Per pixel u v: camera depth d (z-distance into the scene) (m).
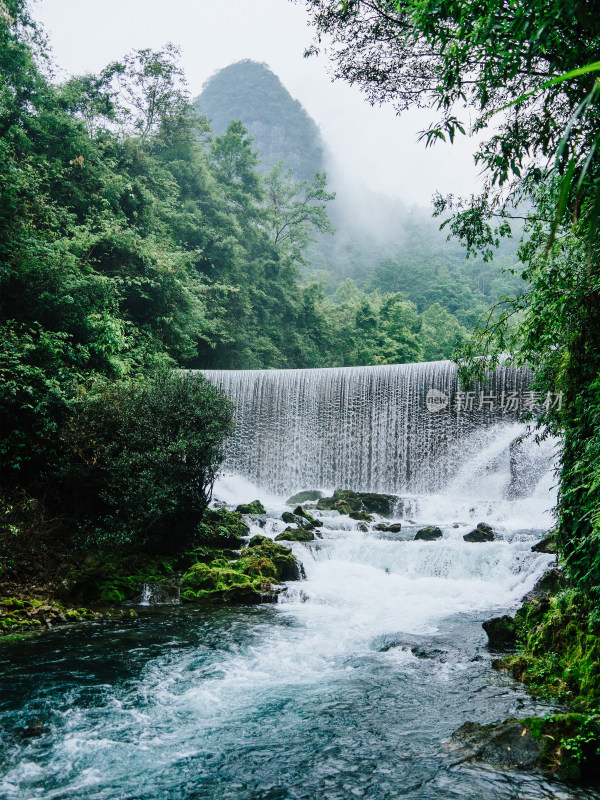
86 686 7.14
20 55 22.17
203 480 14.21
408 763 5.23
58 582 11.56
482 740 5.43
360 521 16.91
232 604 11.75
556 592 9.18
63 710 6.42
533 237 7.05
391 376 23.17
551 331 7.20
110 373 17.64
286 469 24.11
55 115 23.77
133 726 6.07
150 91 35.81
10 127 21.25
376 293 88.88
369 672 7.80
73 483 13.23
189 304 26.81
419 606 11.34
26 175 19.39
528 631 8.26
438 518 18.48
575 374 7.01
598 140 2.07
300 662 8.23
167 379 14.32
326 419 23.98
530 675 7.15
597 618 6.45
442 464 21.80
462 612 10.88
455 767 5.12
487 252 7.52
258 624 10.20
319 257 126.69
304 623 10.27
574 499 6.85
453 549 13.28
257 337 39.00
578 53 4.10
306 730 6.00
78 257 21.45
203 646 8.88
